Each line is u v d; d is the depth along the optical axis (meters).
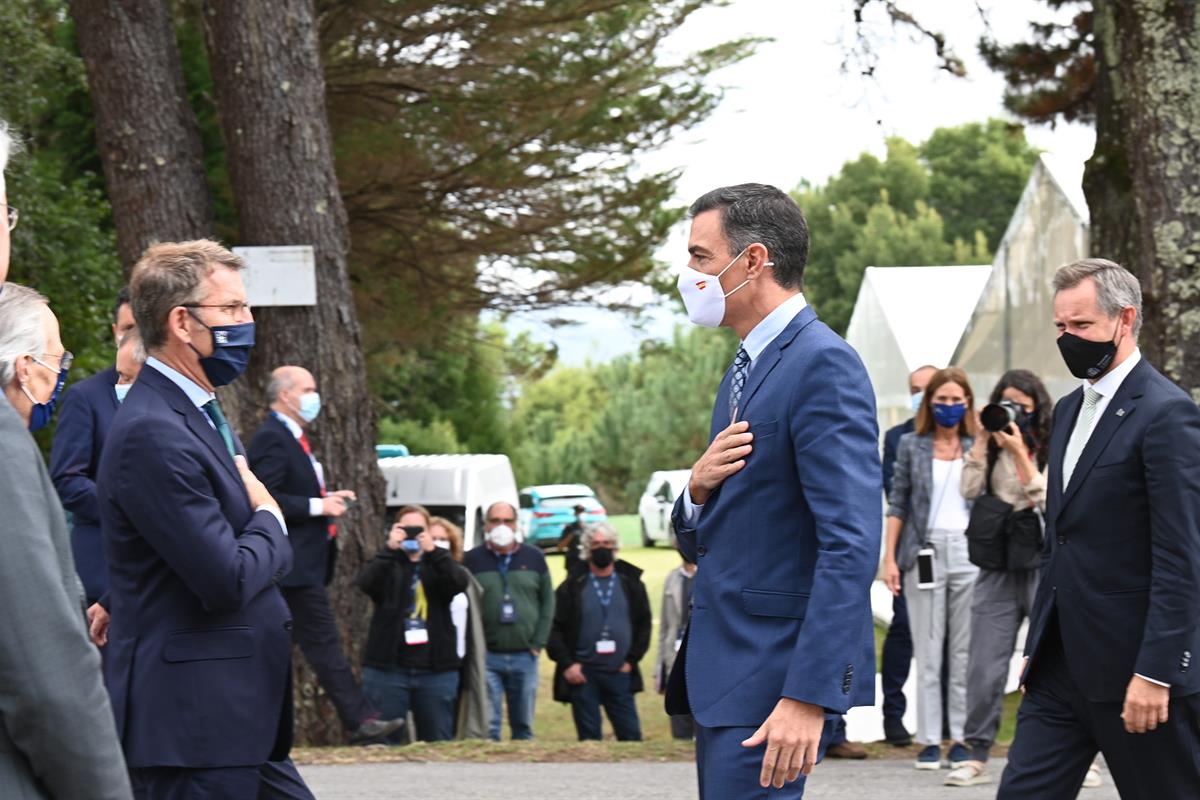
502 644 10.23
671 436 52.47
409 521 9.27
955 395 7.74
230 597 3.67
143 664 3.69
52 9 15.30
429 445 40.28
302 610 7.85
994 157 60.59
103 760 2.29
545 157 15.02
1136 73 7.75
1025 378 7.30
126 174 9.98
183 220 10.05
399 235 16.38
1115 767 4.17
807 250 3.57
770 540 3.39
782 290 3.53
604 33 14.59
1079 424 4.29
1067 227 12.84
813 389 3.34
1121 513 4.10
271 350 9.95
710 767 3.39
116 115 9.98
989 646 7.12
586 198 15.86
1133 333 4.21
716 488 3.49
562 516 35.22
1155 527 4.00
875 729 9.61
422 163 15.05
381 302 16.98
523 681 10.30
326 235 10.04
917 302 18.28
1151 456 4.02
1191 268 7.61
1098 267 4.20
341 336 10.06
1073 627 4.16
